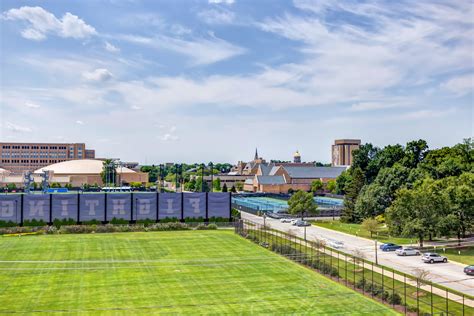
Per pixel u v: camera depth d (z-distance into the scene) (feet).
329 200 572.10
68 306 137.69
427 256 207.92
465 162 357.82
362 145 459.32
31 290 153.58
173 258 208.44
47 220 307.17
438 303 145.18
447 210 244.63
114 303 140.87
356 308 138.51
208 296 149.07
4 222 300.40
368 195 345.51
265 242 246.88
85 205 313.53
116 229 299.38
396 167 356.79
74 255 212.64
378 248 243.19
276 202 549.95
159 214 325.01
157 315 130.72
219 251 226.79
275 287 160.35
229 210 336.08
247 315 131.34
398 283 168.14
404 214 247.50
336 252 223.51
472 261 210.59
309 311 135.13
